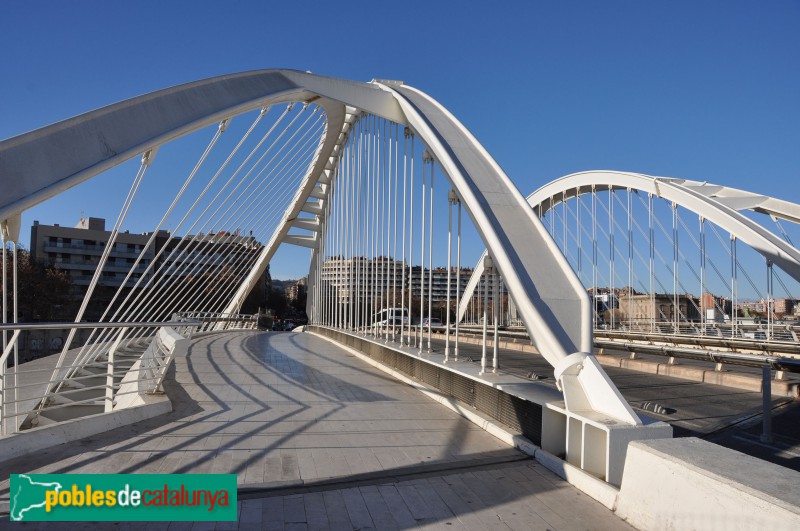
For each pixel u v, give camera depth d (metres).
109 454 5.00
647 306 29.50
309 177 22.31
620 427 4.15
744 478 2.99
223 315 28.16
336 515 3.72
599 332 23.17
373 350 13.37
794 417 7.72
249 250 27.70
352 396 8.53
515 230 6.27
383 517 3.70
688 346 17.78
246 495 4.10
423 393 8.91
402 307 10.91
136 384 8.94
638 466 3.66
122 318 9.98
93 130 5.84
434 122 9.11
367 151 14.84
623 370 14.15
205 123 7.62
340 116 15.94
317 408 7.48
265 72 9.59
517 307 5.49
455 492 4.20
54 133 5.42
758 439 6.41
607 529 3.55
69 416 10.81
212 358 13.77
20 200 4.77
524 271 5.67
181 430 6.04
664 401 8.94
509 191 7.04
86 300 7.26
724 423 7.24
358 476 4.56
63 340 36.28
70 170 5.34
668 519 3.30
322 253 25.66
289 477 4.48
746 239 15.23
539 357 17.02
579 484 4.29
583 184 21.03
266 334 28.28
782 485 2.88
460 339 26.19
